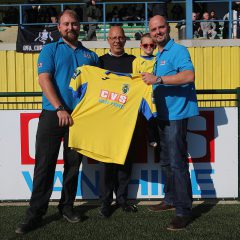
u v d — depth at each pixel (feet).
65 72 13.12
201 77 38.06
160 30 12.99
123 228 13.25
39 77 12.78
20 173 16.40
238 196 16.52
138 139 16.20
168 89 13.07
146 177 16.43
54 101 12.54
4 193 16.48
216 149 16.35
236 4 44.75
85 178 16.38
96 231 12.98
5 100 23.71
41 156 13.15
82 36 48.29
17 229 12.81
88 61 13.66
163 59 13.10
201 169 16.40
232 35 41.73
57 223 13.78
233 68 37.86
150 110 13.74
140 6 52.85
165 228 13.23
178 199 13.19
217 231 12.89
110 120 13.56
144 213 14.90
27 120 16.21
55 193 16.43
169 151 13.26
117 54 15.23
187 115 13.16
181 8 50.60
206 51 37.86
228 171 16.44
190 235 12.54
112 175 14.48
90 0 41.93
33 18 45.62
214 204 16.10
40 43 37.91
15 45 38.17
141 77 13.20
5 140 16.26
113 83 13.61
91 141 13.48
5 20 51.70
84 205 16.11
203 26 43.42
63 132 13.24
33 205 13.14
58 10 55.26
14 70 38.22
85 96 13.48
